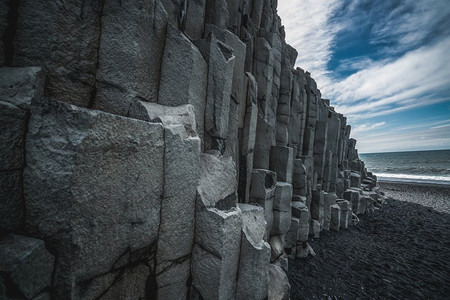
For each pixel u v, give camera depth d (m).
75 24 2.92
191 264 3.51
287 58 12.41
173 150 3.06
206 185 3.66
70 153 2.03
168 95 3.91
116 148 2.38
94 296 2.32
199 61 4.26
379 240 11.09
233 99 5.64
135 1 3.29
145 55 3.57
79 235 2.12
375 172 70.00
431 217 16.38
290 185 7.39
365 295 6.30
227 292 3.48
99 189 2.26
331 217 12.06
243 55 5.84
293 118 11.00
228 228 3.37
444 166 74.88
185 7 4.85
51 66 2.76
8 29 2.56
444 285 6.99
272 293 4.43
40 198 2.11
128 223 2.60
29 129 2.13
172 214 3.14
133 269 2.75
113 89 3.26
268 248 4.00
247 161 6.43
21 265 1.82
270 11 10.00
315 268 7.66
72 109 2.09
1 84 2.19
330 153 13.82
